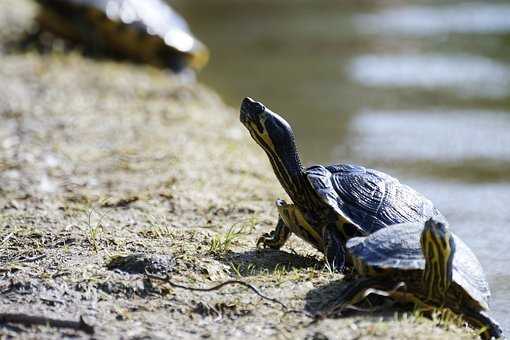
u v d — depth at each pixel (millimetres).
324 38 78625
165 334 16734
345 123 49406
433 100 54812
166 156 34969
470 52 71062
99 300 18391
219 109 48375
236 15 92500
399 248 17938
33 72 49594
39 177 31500
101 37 57938
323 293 18734
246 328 16984
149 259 19969
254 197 29047
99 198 28422
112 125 40375
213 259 21000
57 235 23016
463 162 41281
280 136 21406
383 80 61156
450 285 17688
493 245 29047
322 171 21031
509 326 21578
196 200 28125
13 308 17828
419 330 16703
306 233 20938
